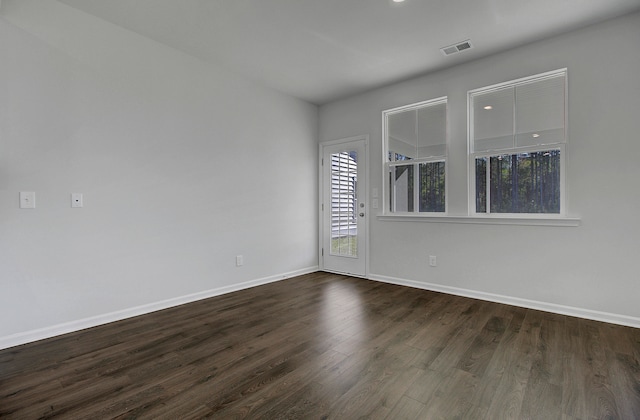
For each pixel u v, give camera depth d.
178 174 3.31
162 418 1.56
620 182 2.70
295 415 1.58
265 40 3.09
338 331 2.62
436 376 1.93
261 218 4.16
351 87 4.27
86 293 2.71
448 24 2.79
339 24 2.80
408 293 3.70
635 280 2.65
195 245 3.47
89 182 2.72
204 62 3.52
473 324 2.74
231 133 3.80
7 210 2.33
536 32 2.92
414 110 4.04
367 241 4.43
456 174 3.62
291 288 3.96
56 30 2.53
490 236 3.38
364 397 1.73
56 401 1.70
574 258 2.92
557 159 3.05
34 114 2.44
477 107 3.54
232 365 2.08
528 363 2.07
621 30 2.69
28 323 2.43
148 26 2.87
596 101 2.80
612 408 1.62
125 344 2.39
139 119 3.02
